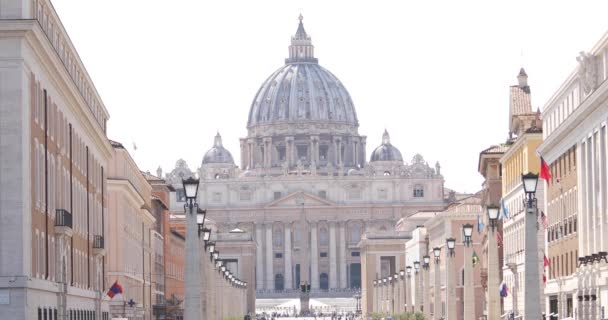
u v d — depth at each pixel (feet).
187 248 243.40
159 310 613.93
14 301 255.50
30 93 263.90
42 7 288.51
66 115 321.32
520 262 470.39
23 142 256.11
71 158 328.90
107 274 451.53
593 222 337.52
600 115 321.52
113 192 476.54
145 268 577.84
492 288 290.35
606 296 319.06
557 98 401.29
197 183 243.81
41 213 279.49
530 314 226.58
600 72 334.44
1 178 255.91
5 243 255.91
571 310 375.86
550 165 413.80
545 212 432.25
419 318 565.53
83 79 373.81
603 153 321.32
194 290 242.37
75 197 339.77
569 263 379.14
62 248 308.19
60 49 321.32
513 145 484.74
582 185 351.46
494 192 569.64
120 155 483.92
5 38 254.06
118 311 468.34
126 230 490.49
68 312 318.65
